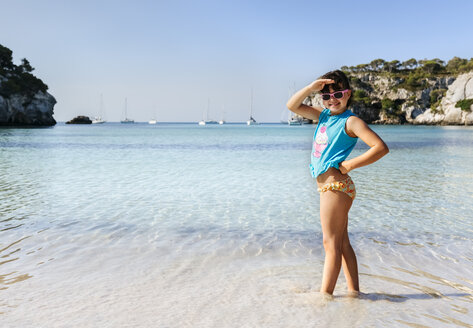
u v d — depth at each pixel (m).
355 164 2.50
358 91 125.69
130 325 2.40
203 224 5.10
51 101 88.75
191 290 3.00
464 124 98.44
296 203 6.55
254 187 8.26
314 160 2.80
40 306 2.67
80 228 4.81
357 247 4.23
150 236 4.51
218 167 12.23
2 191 7.51
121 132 54.72
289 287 3.08
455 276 3.39
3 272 3.32
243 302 2.78
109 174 10.30
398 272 3.48
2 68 79.38
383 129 69.62
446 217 5.68
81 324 2.41
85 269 3.43
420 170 11.86
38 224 4.98
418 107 115.00
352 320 2.50
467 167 12.73
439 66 133.50
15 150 19.31
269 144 26.41
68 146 22.78
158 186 8.30
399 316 2.57
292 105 2.97
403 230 4.95
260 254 3.93
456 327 2.42
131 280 3.19
